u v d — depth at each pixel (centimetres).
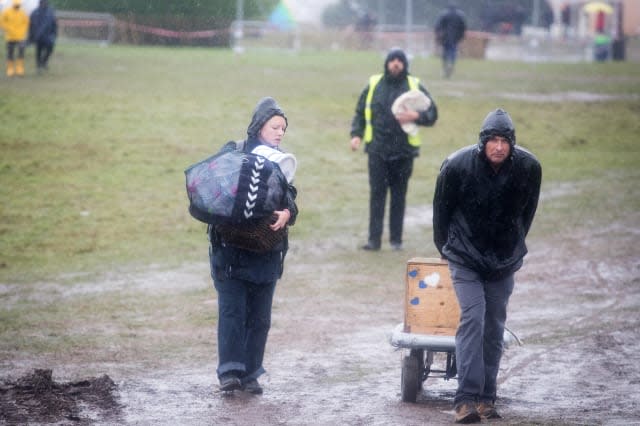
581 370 2406
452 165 1975
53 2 11612
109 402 2111
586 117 7300
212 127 6309
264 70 9431
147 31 11700
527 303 3130
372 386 2291
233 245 2119
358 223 4366
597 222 4353
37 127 6056
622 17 13700
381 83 3747
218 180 2070
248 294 2197
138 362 2484
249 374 2211
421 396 2222
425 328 2123
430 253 3844
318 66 10100
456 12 9594
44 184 4834
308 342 2695
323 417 2025
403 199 3844
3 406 2034
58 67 9006
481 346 1969
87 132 5988
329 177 5256
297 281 3400
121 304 3094
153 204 4581
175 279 3434
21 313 2972
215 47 11900
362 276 3484
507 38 13938
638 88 9056
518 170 1953
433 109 3759
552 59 13038
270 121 2188
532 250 3878
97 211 4422
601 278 3459
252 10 12444
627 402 2134
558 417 2005
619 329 2809
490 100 7894
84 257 3728
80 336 2730
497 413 2014
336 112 7038
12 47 8256
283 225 2100
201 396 2186
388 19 14375
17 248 3819
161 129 6175
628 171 5562
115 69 8994
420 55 12638
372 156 3769
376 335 2777
